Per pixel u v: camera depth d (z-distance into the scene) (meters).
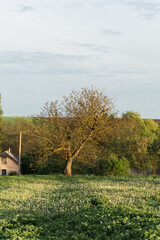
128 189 23.48
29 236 11.77
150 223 12.15
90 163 41.44
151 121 64.38
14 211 16.61
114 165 41.81
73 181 33.22
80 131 38.75
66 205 17.42
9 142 69.56
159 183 29.95
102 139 41.28
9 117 92.69
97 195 18.77
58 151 40.41
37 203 19.09
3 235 11.50
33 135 40.56
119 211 13.98
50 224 13.44
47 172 46.16
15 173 57.12
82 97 39.75
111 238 11.34
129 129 55.41
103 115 39.56
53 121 39.75
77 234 11.84
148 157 54.53
